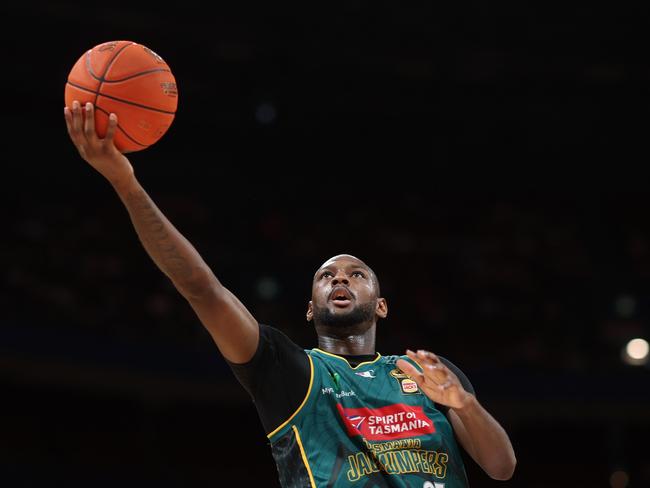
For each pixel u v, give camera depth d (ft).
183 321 117.19
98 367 103.50
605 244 156.35
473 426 25.48
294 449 25.53
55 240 126.21
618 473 127.34
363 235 147.95
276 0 147.23
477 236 153.48
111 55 24.66
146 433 116.98
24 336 99.09
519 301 137.80
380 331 126.21
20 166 138.72
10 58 139.64
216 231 142.72
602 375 118.21
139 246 130.31
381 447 25.59
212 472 118.21
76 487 106.22
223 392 114.01
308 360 26.81
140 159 148.15
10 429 108.17
